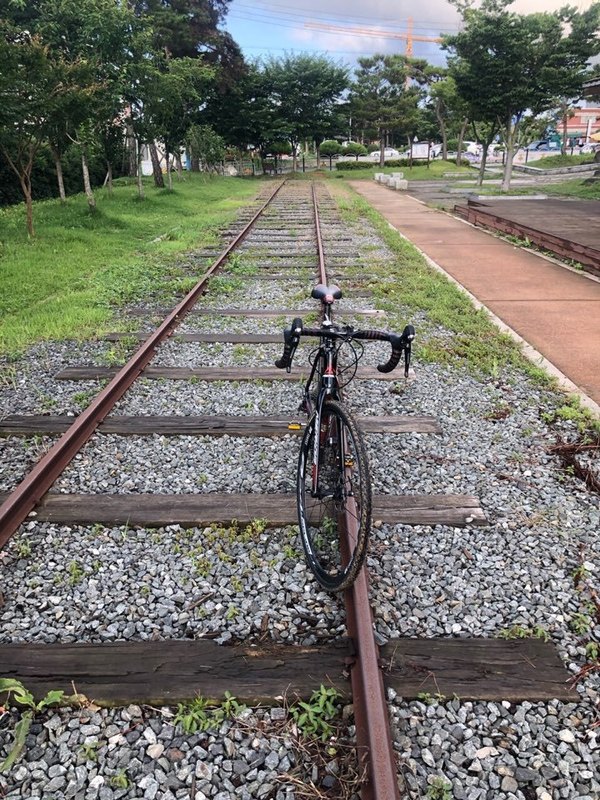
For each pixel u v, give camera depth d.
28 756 2.34
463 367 6.15
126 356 6.38
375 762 2.17
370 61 49.62
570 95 24.33
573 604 3.08
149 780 2.24
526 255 12.11
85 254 11.85
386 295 8.84
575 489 4.10
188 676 2.63
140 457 4.42
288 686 2.58
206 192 27.33
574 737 2.41
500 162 60.09
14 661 2.71
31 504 3.80
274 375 5.85
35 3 17.19
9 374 5.97
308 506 3.75
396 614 2.99
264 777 2.26
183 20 35.84
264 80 46.84
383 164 53.75
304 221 17.09
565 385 5.70
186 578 3.23
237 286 9.27
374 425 4.86
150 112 19.44
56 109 11.85
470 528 3.64
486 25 22.16
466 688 2.58
